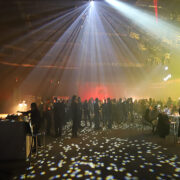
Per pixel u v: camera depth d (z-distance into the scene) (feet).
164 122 29.22
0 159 16.96
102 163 18.45
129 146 24.97
